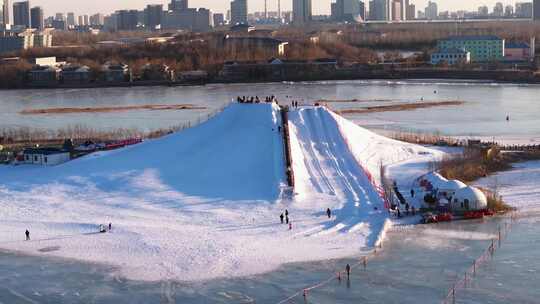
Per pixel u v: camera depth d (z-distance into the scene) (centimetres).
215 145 18975
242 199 16225
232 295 11712
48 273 12775
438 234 14225
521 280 11994
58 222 15338
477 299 11338
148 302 11538
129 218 15412
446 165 18838
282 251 13400
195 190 16900
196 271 12650
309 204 15762
